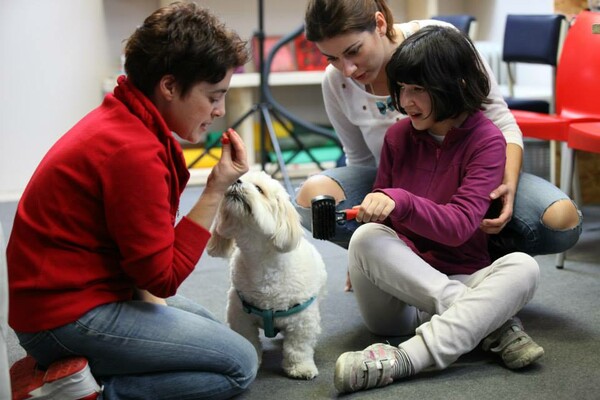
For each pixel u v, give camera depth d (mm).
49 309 1150
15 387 1166
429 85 1460
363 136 1930
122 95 1201
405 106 1512
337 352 1583
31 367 1242
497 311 1392
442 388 1367
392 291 1497
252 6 4164
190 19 1175
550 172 3086
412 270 1455
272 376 1468
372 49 1610
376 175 1841
